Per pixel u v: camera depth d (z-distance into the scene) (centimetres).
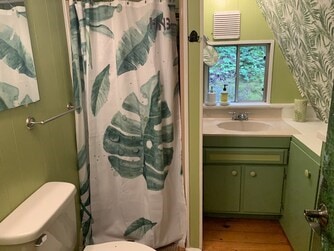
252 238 215
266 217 237
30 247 102
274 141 207
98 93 171
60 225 120
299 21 160
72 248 134
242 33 234
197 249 194
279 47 230
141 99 170
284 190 217
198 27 157
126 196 189
